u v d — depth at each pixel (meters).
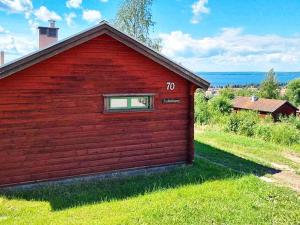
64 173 10.49
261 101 56.50
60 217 7.91
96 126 10.90
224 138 19.30
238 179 11.00
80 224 7.51
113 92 11.10
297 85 81.56
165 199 9.09
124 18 36.69
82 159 10.74
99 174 11.05
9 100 9.59
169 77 12.09
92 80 10.72
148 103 11.87
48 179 10.26
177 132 12.41
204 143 17.67
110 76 11.01
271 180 11.58
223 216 8.12
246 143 18.16
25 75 9.73
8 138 9.65
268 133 21.16
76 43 10.09
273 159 14.98
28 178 9.97
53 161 10.30
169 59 11.70
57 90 10.22
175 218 7.94
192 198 9.18
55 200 9.05
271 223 7.93
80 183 10.51
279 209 8.73
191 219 7.94
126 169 11.52
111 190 9.91
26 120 9.86
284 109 54.03
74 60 10.38
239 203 8.95
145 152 11.82
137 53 11.41
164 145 12.18
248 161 14.12
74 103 10.50
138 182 10.69
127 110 11.37
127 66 11.27
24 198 9.18
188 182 10.73
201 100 36.75
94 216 7.99
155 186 10.24
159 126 12.03
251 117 27.31
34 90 9.90
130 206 8.60
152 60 11.64
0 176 9.59
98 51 10.74
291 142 20.14
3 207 8.49
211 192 9.67
